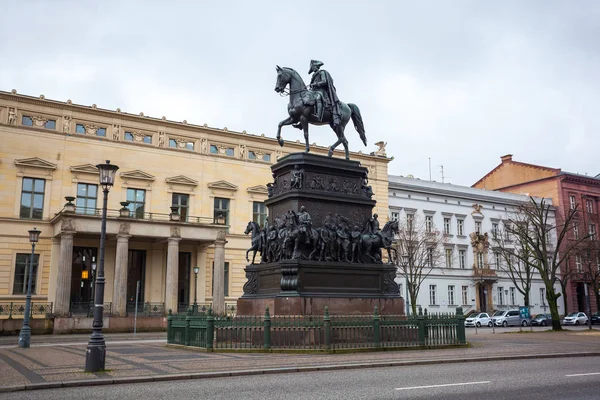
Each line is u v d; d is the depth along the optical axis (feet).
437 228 237.04
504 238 254.27
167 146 187.93
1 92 162.81
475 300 240.53
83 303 166.20
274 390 37.83
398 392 36.22
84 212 170.71
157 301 176.45
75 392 38.47
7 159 161.58
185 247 184.44
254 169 202.80
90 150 174.29
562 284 175.83
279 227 72.08
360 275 72.54
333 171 76.23
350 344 64.23
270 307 68.08
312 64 80.69
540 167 290.35
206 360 55.67
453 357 58.49
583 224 282.15
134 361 56.49
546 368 50.98
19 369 51.31
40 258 162.71
